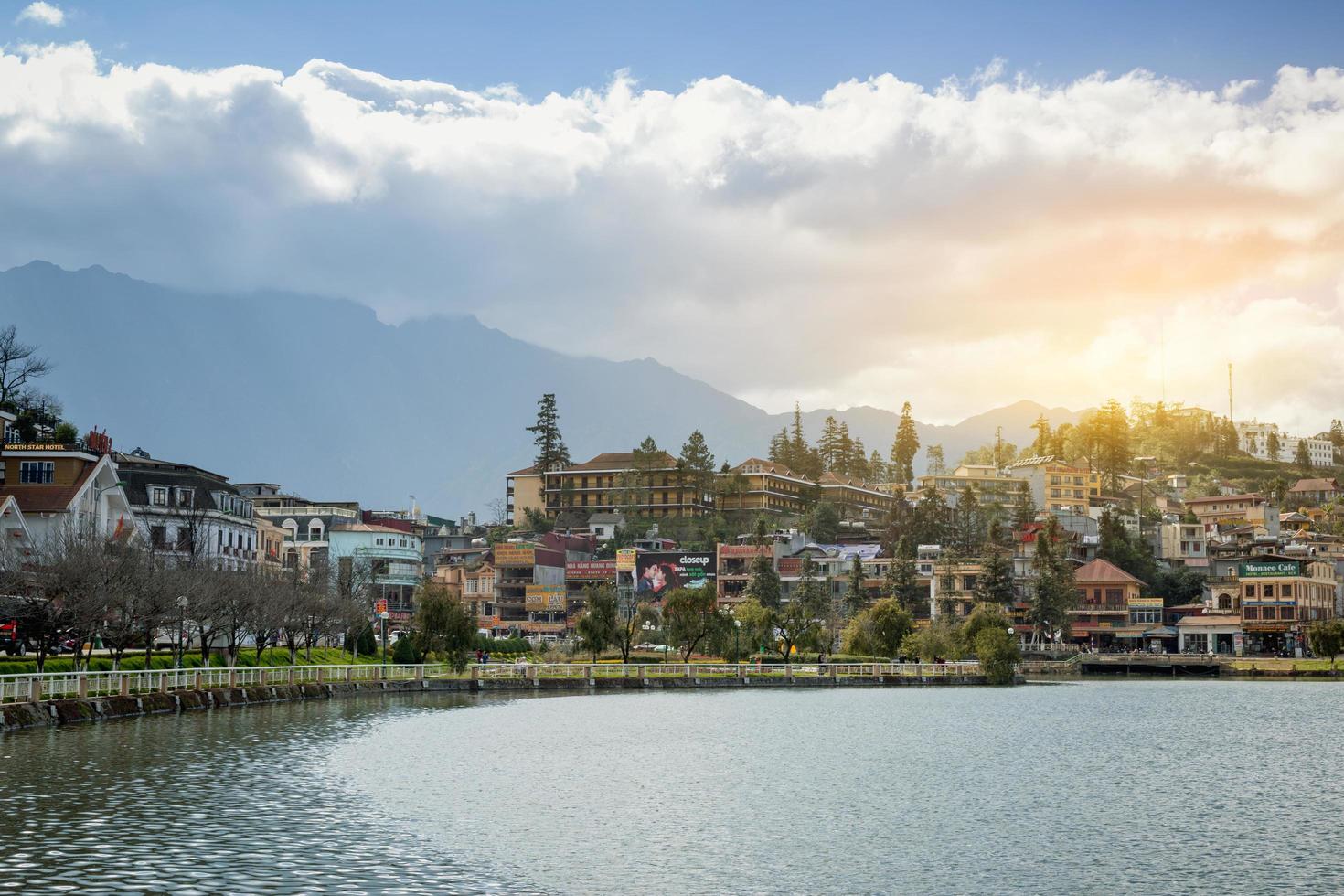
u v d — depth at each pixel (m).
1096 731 110.56
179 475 177.75
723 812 66.44
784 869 53.19
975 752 94.00
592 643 181.25
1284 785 77.44
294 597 140.12
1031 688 184.88
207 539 158.00
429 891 48.31
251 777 71.94
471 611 176.75
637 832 60.53
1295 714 132.00
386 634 177.50
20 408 176.50
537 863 53.41
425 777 76.06
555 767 82.56
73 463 137.62
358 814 62.53
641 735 103.50
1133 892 50.03
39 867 49.03
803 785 76.12
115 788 65.94
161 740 86.19
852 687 178.00
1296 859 55.91
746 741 99.75
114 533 130.38
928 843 58.81
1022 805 69.62
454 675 160.38
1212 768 85.44
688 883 50.66
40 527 132.00
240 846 54.03
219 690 115.00
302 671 135.62
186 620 122.19
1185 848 58.06
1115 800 71.38
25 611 97.31
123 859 50.62
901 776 80.44
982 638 194.12
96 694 99.50
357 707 123.81
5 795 62.97
